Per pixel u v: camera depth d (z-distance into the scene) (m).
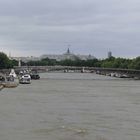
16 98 190.12
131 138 97.94
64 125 113.19
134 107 156.88
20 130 105.88
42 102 172.12
